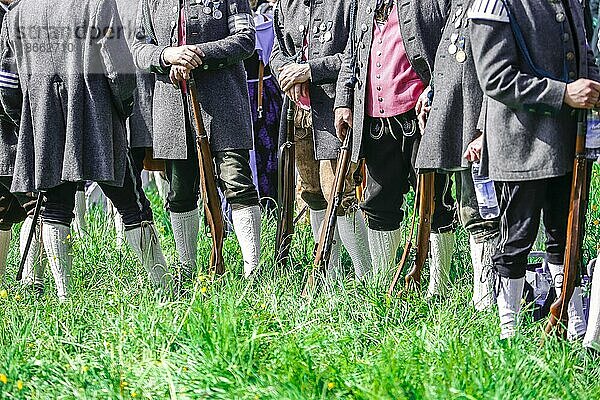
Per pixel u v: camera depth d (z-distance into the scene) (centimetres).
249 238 1513
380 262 1463
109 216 1920
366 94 1393
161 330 1154
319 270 1406
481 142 1138
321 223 1617
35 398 1010
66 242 1476
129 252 1677
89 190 2172
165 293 1445
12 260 1739
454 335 1100
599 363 1070
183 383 1022
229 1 1512
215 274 1427
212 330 1109
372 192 1438
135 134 1689
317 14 1498
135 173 1520
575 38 1081
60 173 1438
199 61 1462
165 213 2070
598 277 1083
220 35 1504
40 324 1245
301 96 1489
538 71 1071
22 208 1595
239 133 1510
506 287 1138
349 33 1441
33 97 1448
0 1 1541
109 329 1199
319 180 1606
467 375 961
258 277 1448
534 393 938
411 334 1134
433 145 1243
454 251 1535
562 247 1148
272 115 2053
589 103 1040
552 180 1133
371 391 945
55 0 1448
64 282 1468
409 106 1358
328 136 1507
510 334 1133
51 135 1438
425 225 1345
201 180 1470
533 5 1074
